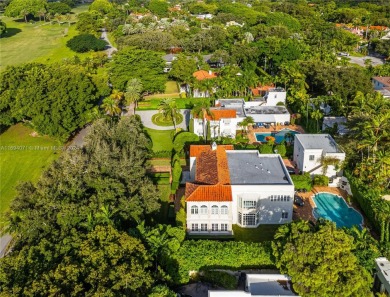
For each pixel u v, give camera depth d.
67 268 42.94
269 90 122.00
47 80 103.06
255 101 120.56
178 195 75.62
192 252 54.12
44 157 94.44
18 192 61.50
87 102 103.81
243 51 159.12
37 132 102.19
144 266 46.69
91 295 40.53
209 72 139.88
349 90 115.19
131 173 66.50
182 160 89.38
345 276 44.28
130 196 60.69
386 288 48.34
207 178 67.56
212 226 64.50
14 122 109.06
